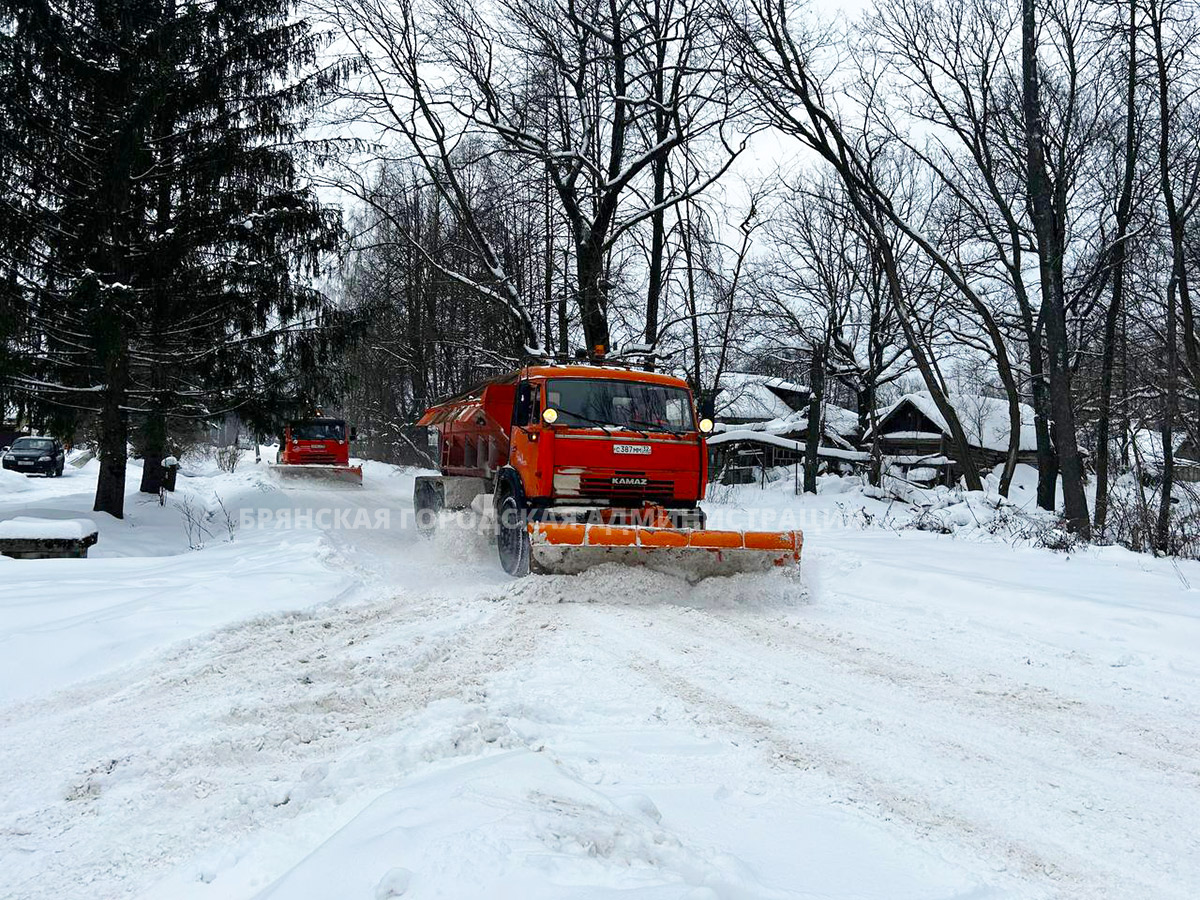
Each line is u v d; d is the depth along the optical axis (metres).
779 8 17.02
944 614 7.44
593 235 18.30
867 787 3.50
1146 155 21.02
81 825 3.03
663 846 2.54
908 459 34.22
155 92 14.91
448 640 6.11
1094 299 24.52
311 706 4.41
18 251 14.39
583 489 9.02
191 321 17.11
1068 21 21.17
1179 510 15.88
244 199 16.50
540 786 2.99
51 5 14.47
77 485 29.92
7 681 4.92
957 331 29.42
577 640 6.21
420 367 30.09
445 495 11.59
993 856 2.91
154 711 4.37
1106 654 6.02
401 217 21.39
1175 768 3.86
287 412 18.19
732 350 27.75
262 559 9.97
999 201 22.36
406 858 2.24
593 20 17.94
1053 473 26.66
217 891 2.49
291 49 16.66
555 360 15.52
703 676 5.25
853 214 26.84
